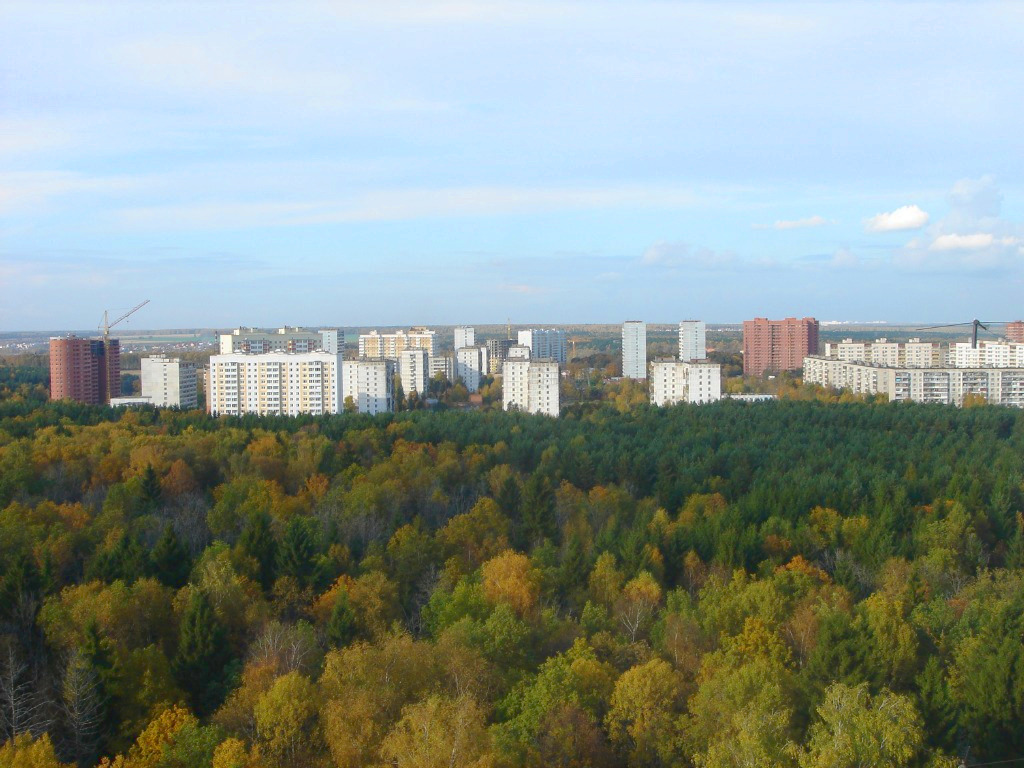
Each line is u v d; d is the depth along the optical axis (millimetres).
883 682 71500
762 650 75938
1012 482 141000
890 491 137375
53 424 175125
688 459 166000
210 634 77125
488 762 54406
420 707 60469
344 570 101438
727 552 106688
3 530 95625
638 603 88312
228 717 66812
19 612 82125
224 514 115375
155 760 60938
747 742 54781
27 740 58531
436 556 106688
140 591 83938
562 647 81438
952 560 105875
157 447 143000
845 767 53250
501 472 146750
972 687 70125
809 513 126938
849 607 89812
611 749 65125
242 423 189750
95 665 69750
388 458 157625
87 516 110812
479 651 74438
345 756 59812
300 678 66000
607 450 167875
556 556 109688
